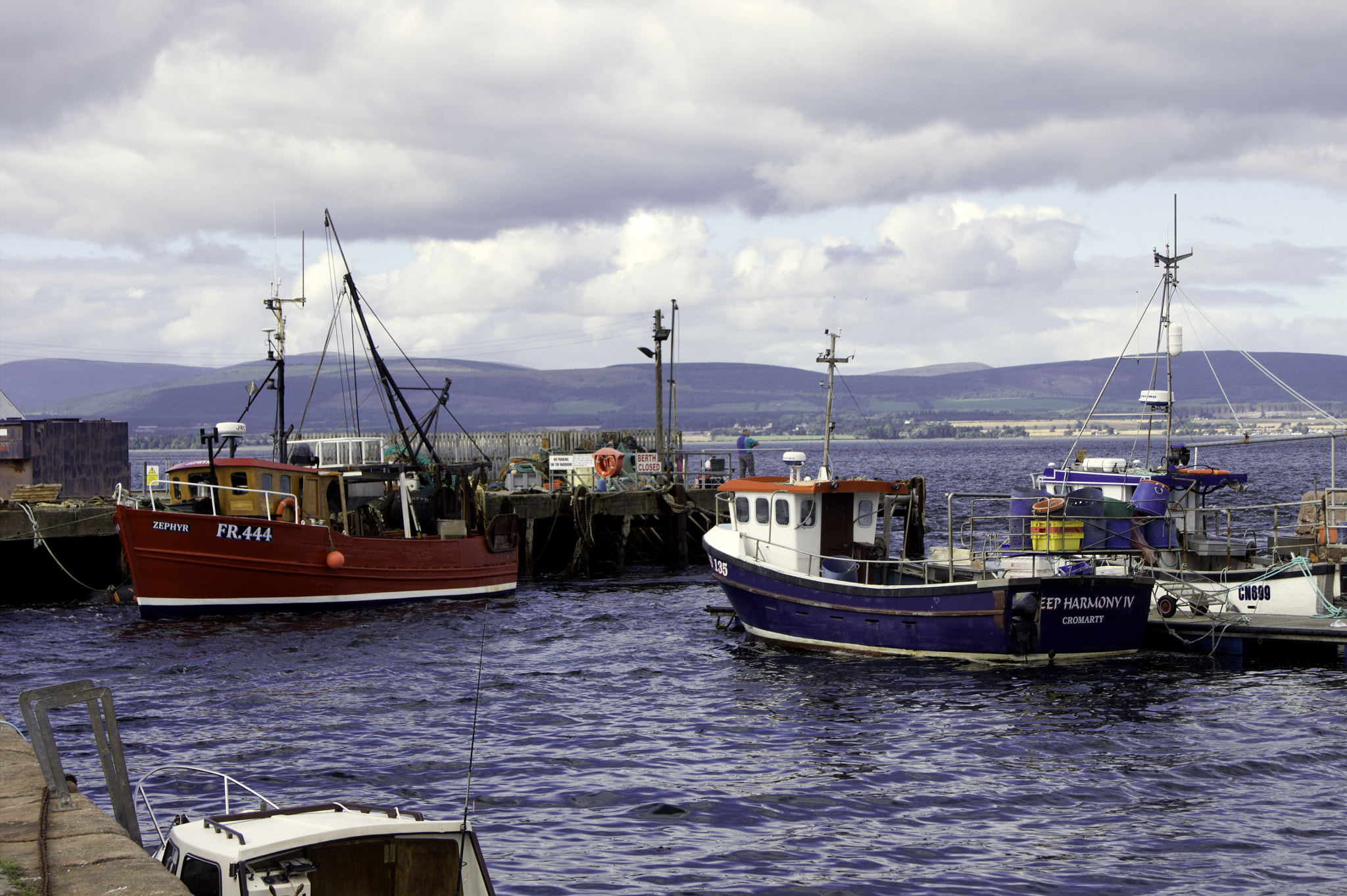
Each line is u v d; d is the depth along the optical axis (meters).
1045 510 26.98
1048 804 15.99
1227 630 25.02
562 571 44.97
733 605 29.44
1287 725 19.58
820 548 27.91
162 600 30.80
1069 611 24.06
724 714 21.33
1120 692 22.19
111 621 31.97
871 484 27.70
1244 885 13.06
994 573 26.22
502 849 14.36
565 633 30.42
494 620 32.56
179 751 18.66
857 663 25.34
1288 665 24.31
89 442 52.78
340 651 27.58
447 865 9.95
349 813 10.65
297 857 9.42
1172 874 13.45
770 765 17.98
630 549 47.03
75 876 8.24
